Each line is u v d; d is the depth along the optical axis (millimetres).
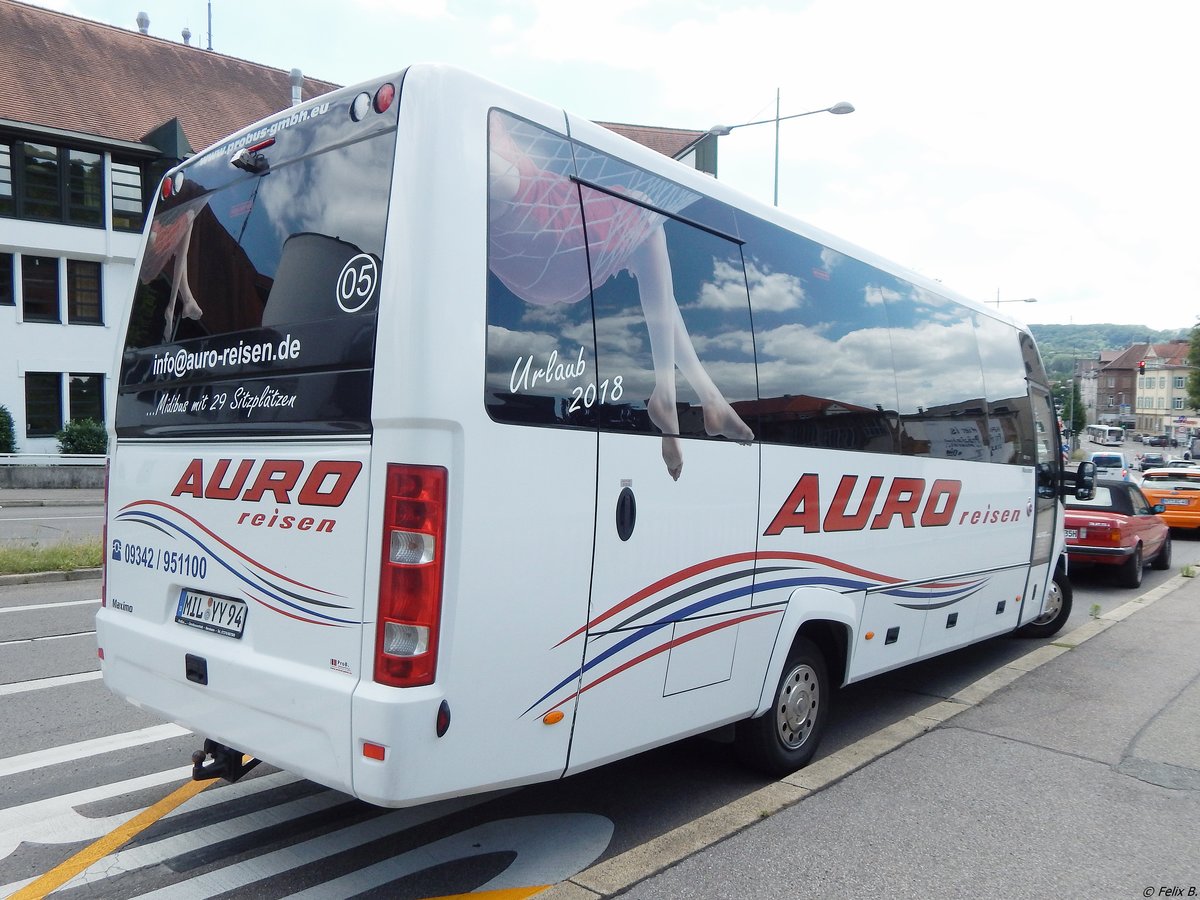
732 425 4391
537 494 3371
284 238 3607
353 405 3217
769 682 4707
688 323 4195
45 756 5160
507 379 3283
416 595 3064
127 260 30406
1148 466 69812
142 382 4223
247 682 3500
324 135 3549
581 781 5008
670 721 4070
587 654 3604
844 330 5410
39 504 21750
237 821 4348
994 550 7340
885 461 5719
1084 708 6539
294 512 3398
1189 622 10070
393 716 3027
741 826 4352
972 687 7082
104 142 29438
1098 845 4273
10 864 3898
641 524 3824
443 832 4293
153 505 4082
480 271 3229
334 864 3936
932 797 4812
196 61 35281
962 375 6867
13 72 29781
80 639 7906
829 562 5145
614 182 3891
